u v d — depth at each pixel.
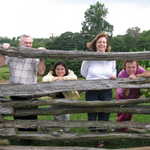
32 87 3.86
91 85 3.89
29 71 4.30
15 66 4.25
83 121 3.97
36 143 4.41
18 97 4.07
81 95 6.88
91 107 4.02
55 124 3.94
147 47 22.23
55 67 4.62
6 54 3.76
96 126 3.97
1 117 3.88
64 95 4.35
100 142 4.30
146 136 3.99
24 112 3.97
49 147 3.90
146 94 5.21
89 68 4.34
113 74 4.32
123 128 4.24
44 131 4.06
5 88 3.84
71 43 22.38
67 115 4.69
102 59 3.85
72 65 12.12
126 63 4.46
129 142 4.46
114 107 4.04
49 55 3.79
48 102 3.91
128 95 4.49
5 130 3.86
